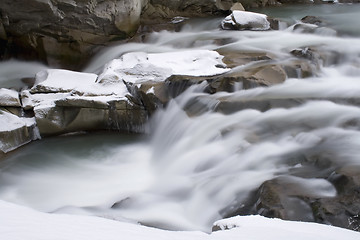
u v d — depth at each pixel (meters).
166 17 15.28
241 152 6.09
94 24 12.17
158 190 6.08
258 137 6.40
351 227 4.07
